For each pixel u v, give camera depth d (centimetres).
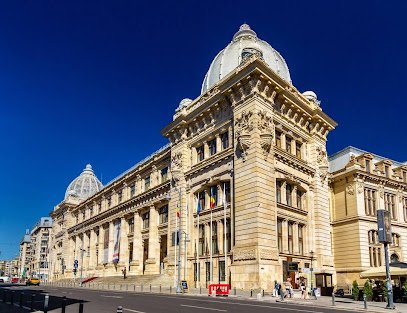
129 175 7725
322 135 5653
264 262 3944
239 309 2259
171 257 5412
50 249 12469
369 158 5834
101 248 8612
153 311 2111
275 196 4384
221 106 5062
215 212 4806
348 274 5331
